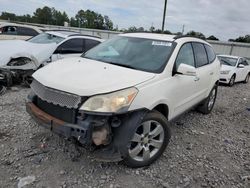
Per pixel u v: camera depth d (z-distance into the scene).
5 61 6.43
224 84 12.23
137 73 3.52
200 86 5.10
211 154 4.16
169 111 3.89
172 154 3.98
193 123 5.55
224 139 4.84
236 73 12.33
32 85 3.55
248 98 9.38
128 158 3.27
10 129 4.23
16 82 6.86
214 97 6.41
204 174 3.54
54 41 8.27
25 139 3.93
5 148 3.64
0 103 5.48
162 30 18.44
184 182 3.31
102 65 3.75
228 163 3.93
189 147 4.29
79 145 3.18
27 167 3.25
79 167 3.35
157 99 3.46
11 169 3.19
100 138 2.94
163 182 3.24
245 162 4.02
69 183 3.04
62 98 3.03
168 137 3.69
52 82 3.18
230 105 7.80
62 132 3.02
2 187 2.87
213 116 6.28
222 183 3.39
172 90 3.82
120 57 4.11
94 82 3.11
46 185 2.97
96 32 35.59
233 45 26.73
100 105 2.93
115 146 3.10
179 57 4.18
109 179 3.18
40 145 3.78
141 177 3.29
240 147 4.57
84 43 8.76
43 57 6.91
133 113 3.16
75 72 3.41
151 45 4.26
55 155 3.56
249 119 6.43
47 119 3.15
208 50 5.82
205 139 4.74
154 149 3.59
